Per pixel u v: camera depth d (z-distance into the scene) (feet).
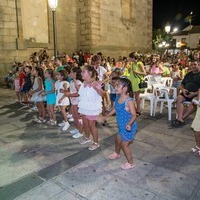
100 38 53.26
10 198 9.87
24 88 26.91
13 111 24.11
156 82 25.84
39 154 13.94
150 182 10.91
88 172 11.81
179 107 18.67
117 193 10.12
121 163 12.69
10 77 38.40
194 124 13.29
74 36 51.19
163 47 111.14
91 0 49.39
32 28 44.16
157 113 22.41
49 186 10.68
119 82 11.17
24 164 12.76
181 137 16.26
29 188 10.55
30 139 16.30
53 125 19.21
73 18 50.55
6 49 40.37
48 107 19.08
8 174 11.76
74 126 18.85
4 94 33.58
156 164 12.55
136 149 14.38
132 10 63.87
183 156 13.44
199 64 18.67
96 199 9.74
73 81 16.76
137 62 20.49
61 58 37.52
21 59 42.37
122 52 60.85
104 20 54.19
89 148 14.38
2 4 39.09
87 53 44.70
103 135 16.80
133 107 11.10
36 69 20.72
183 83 19.30
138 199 9.73
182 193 10.11
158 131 17.43
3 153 14.17
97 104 13.76
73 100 16.12
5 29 39.91
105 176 11.43
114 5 57.06
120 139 12.44
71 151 14.25
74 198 9.82
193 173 11.66
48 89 18.69
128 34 63.57
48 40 46.96
